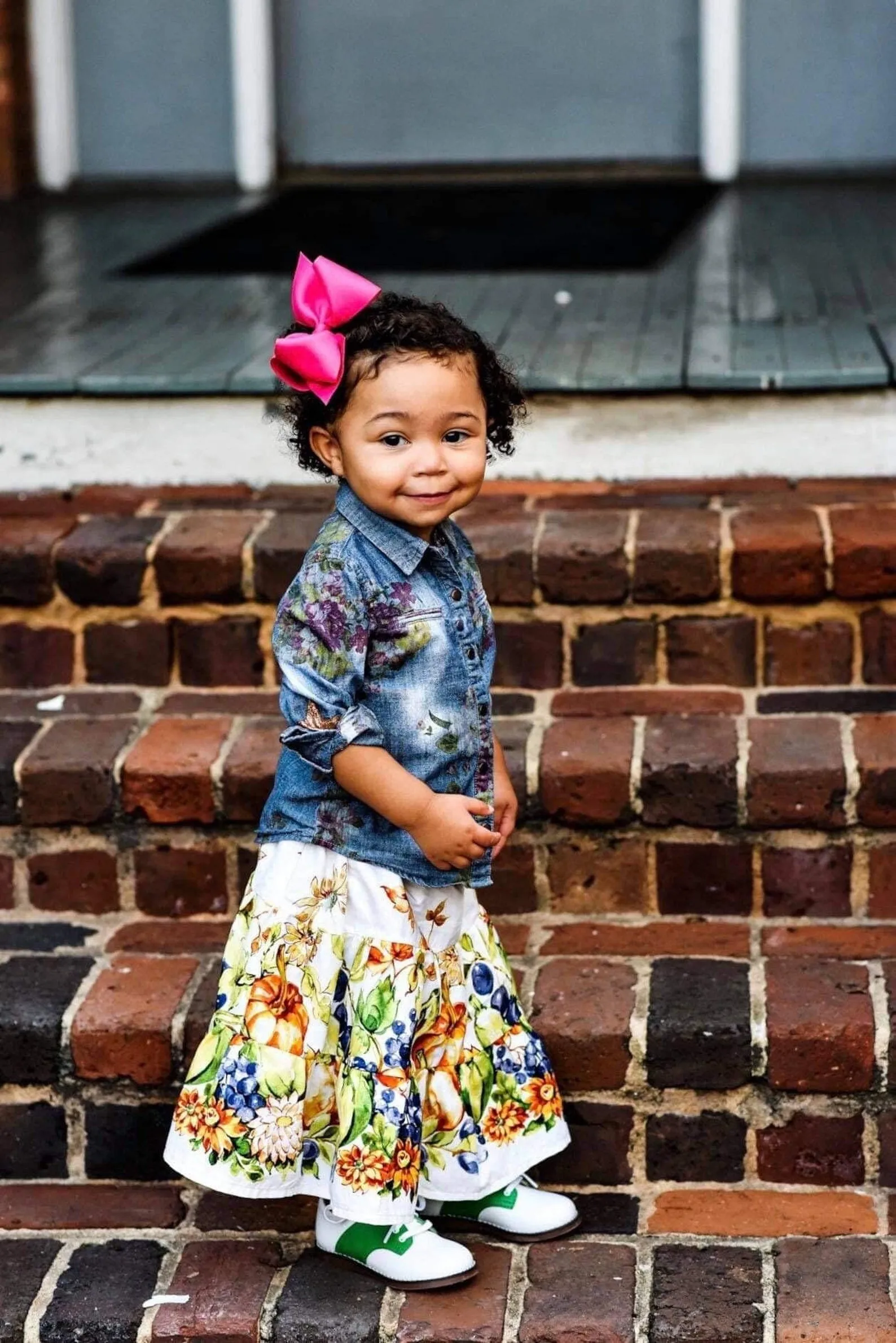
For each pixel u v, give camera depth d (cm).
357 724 261
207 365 421
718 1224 290
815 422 401
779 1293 271
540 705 363
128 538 379
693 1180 301
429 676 270
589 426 408
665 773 329
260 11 720
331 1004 275
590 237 614
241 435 413
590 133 743
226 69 736
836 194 690
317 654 264
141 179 750
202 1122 275
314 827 273
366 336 260
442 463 262
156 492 417
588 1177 302
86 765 338
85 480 418
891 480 403
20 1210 300
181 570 371
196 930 339
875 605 361
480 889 341
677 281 530
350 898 272
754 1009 299
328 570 266
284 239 622
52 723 360
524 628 368
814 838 331
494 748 285
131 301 516
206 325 478
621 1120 299
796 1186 299
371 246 606
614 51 731
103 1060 303
